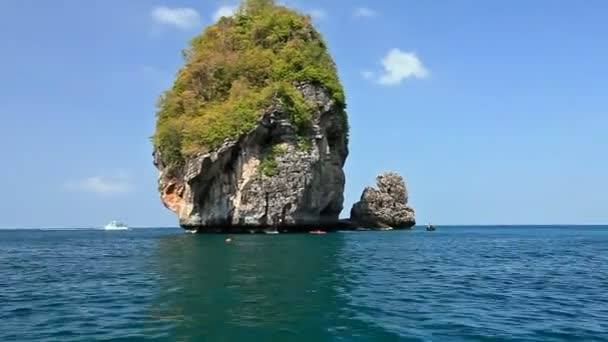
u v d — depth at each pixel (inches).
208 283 902.4
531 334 544.7
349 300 735.1
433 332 547.2
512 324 590.6
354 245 1971.0
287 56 3348.9
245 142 2938.0
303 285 880.9
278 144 3036.4
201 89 3348.9
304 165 3046.3
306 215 3142.2
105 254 1713.8
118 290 840.9
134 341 506.3
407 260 1409.9
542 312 665.6
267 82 3240.7
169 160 3115.2
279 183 2970.0
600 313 663.1
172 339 513.0
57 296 799.1
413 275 1062.4
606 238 3415.4
